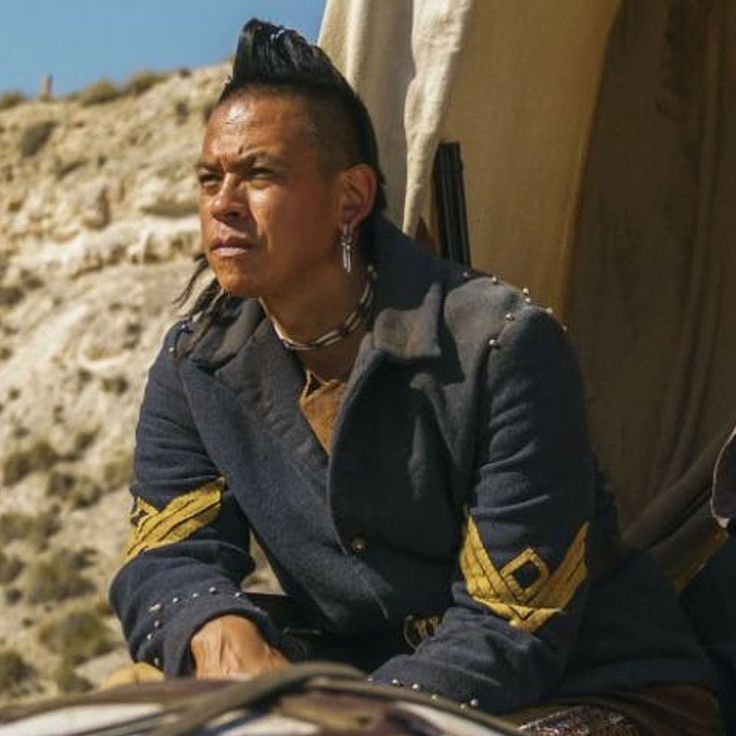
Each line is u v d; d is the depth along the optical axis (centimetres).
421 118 400
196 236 4172
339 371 348
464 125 421
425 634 347
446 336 339
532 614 331
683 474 466
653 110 481
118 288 4162
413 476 338
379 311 343
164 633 339
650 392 474
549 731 331
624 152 479
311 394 350
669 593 362
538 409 336
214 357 356
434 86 400
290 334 349
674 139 483
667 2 481
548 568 333
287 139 340
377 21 404
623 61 477
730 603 388
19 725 204
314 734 190
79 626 3431
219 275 344
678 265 480
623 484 473
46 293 4262
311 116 342
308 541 349
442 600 345
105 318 4103
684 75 485
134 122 4431
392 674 325
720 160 481
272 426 351
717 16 481
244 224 340
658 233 480
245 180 341
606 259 477
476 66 418
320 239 343
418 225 402
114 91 4559
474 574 334
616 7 464
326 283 344
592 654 348
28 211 4356
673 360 475
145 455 365
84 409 4006
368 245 352
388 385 340
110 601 358
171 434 363
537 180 447
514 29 426
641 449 473
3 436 4003
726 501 356
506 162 435
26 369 4128
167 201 4197
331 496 342
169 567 352
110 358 4053
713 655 372
